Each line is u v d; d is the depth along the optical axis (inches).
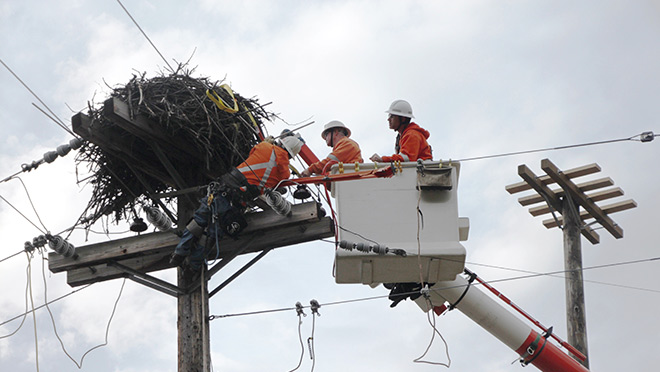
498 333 607.2
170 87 573.0
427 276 543.8
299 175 585.9
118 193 613.0
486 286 596.4
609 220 818.8
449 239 532.4
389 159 548.1
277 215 569.6
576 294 791.1
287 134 568.1
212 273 573.3
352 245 528.1
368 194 538.6
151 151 591.2
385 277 545.0
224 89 585.3
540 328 607.5
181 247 554.3
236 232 552.7
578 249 806.5
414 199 538.0
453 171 539.5
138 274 569.9
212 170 598.2
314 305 570.6
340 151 587.2
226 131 582.6
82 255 580.7
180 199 594.6
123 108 552.7
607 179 805.9
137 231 605.6
